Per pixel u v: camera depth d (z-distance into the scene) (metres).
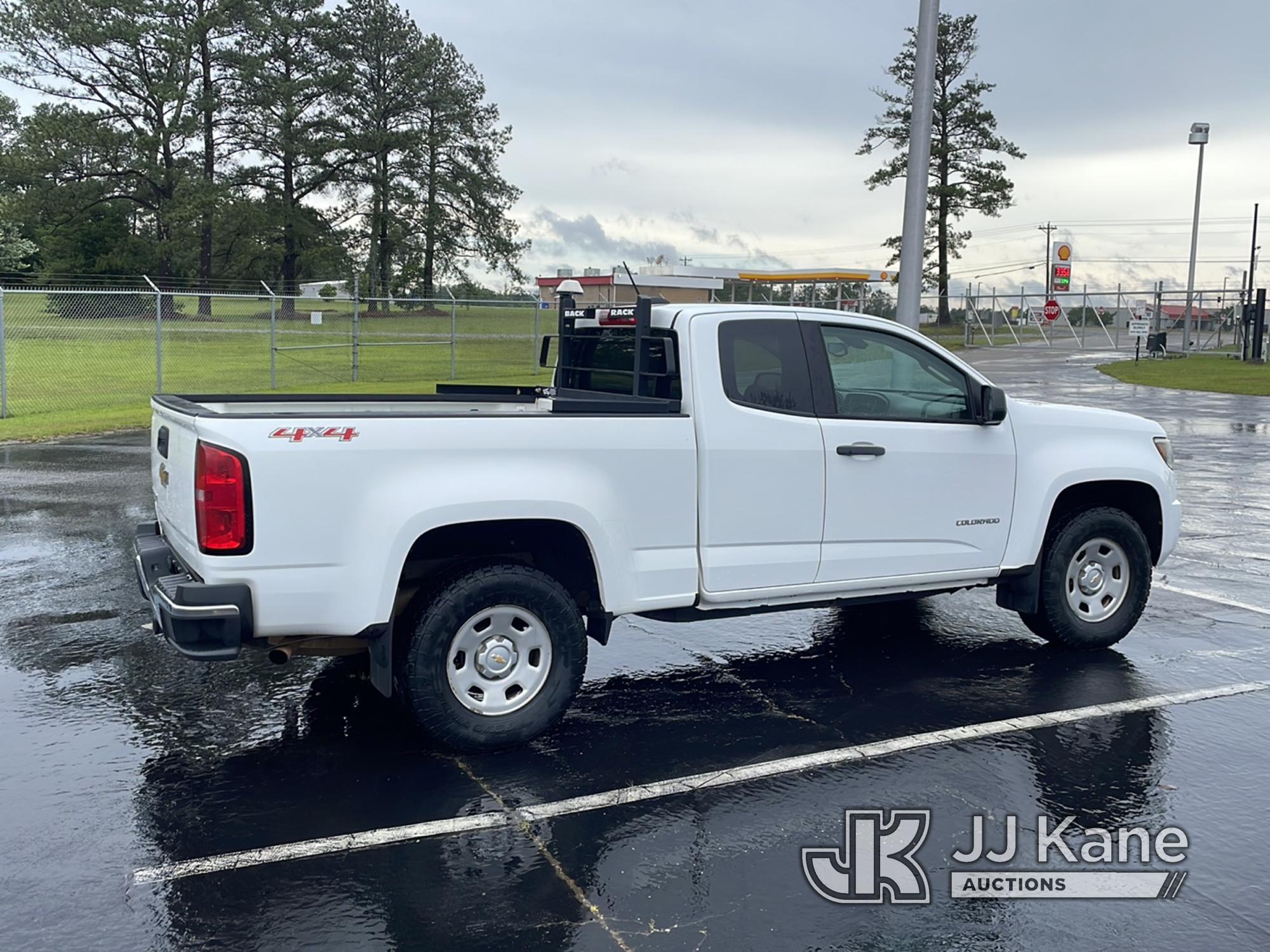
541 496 4.75
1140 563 6.50
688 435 5.16
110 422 17.34
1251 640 6.77
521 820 4.23
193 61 56.72
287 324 44.62
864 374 5.71
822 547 5.55
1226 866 3.92
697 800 4.43
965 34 50.25
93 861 3.88
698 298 29.61
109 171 56.75
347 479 4.44
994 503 6.05
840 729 5.23
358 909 3.58
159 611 4.50
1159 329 39.62
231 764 4.75
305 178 63.81
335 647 4.69
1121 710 5.50
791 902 3.65
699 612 5.43
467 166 65.06
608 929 3.47
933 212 52.12
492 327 38.84
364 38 61.75
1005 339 49.47
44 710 5.38
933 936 3.45
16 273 53.78
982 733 5.18
